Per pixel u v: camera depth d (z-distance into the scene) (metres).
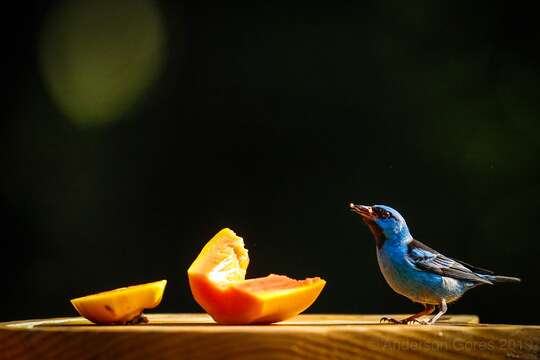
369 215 8.74
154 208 12.65
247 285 6.35
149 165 12.75
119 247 12.48
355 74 12.98
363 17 13.08
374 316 8.55
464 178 12.44
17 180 12.54
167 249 12.55
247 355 4.75
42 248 12.38
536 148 12.30
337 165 12.81
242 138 12.98
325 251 12.62
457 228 12.35
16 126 12.65
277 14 13.21
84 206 12.52
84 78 12.90
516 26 12.70
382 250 8.69
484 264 12.20
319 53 13.05
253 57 13.16
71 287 12.32
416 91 12.78
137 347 4.82
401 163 12.63
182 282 12.48
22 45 12.83
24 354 5.00
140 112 12.93
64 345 4.92
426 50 12.88
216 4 13.19
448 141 12.58
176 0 13.27
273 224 12.74
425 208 12.48
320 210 12.72
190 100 13.02
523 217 12.19
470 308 12.11
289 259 12.63
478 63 12.68
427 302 8.64
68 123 12.75
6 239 12.35
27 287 12.29
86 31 13.05
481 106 12.58
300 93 13.02
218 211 12.74
